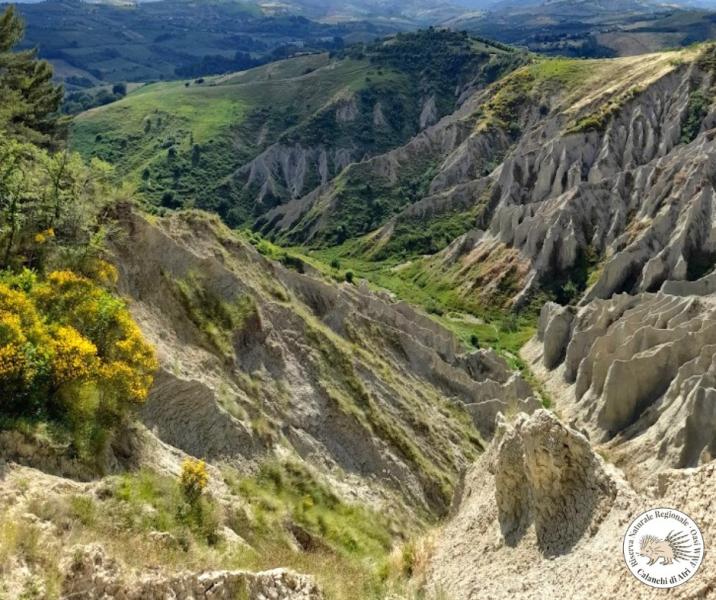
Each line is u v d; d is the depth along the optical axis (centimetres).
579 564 1669
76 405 2109
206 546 1950
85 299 2459
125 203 3750
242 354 3850
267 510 2697
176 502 2092
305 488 3097
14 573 1256
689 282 6825
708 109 11112
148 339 3228
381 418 4200
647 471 4300
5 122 4650
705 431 4141
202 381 3256
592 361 5909
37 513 1584
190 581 1413
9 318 2020
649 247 8388
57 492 1728
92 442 2098
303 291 5075
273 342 4031
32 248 2978
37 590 1235
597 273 8938
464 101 19200
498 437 2680
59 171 3191
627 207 9494
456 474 4375
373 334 5291
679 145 10856
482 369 6297
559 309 7338
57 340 2131
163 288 3659
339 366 4344
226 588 1460
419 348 5538
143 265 3628
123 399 2366
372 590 2022
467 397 5550
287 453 3281
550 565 1788
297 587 1670
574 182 10881
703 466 1526
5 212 2942
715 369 4503
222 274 4044
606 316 6481
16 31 6081
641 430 4853
